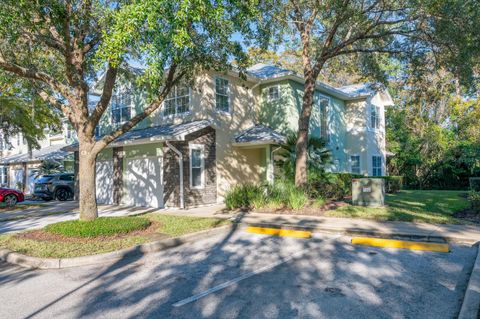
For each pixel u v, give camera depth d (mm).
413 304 4457
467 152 23719
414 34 13906
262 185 14797
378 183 12789
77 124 9602
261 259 6863
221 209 13984
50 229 8906
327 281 5426
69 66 9344
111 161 17906
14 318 4387
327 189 15953
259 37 13062
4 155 32000
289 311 4348
